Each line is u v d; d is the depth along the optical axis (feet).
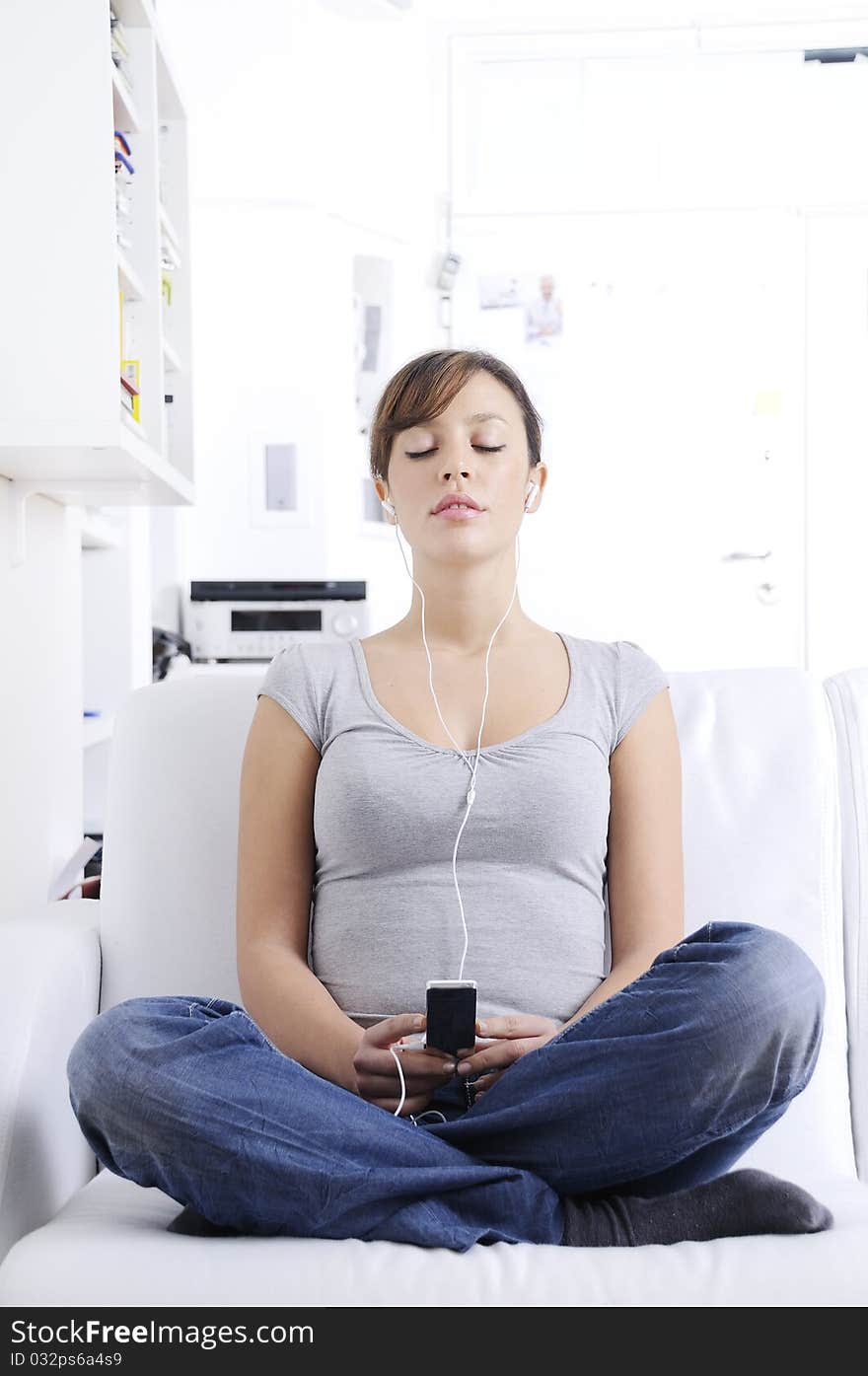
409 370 4.75
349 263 14.02
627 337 14.94
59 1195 3.84
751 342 14.89
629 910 4.21
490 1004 4.00
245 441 13.67
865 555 14.90
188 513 13.69
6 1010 3.71
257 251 13.61
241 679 4.83
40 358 5.85
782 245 14.87
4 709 6.42
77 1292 2.93
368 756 4.27
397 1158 3.18
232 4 13.42
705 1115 3.21
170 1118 3.10
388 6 13.97
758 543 14.88
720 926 3.54
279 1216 3.10
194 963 4.43
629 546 14.90
